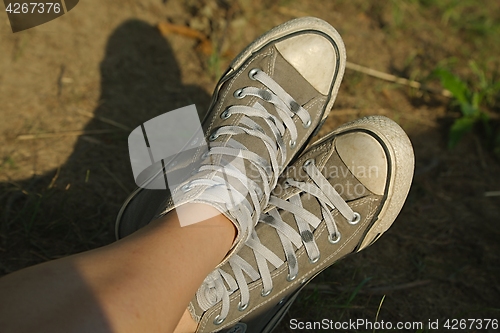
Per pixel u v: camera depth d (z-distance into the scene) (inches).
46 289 30.2
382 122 50.3
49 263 32.1
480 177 68.3
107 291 31.2
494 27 87.7
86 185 56.8
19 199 54.0
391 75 78.4
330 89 54.2
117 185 57.7
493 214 63.7
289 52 53.1
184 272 34.9
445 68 81.0
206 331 44.2
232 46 76.1
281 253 47.0
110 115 64.2
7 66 65.9
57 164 58.0
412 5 91.2
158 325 32.4
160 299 32.8
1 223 51.8
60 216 53.1
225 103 51.5
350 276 54.2
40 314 29.0
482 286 55.8
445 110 76.0
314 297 50.3
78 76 67.3
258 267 46.0
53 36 70.4
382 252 57.6
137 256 34.0
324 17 85.1
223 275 44.9
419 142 71.1
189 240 36.5
